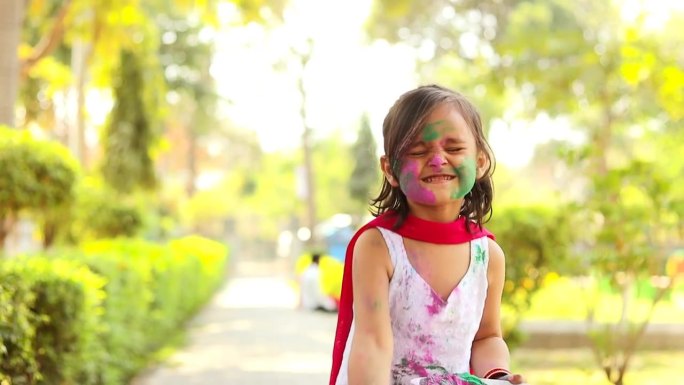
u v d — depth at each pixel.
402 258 2.65
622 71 14.38
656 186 8.05
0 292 4.91
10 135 9.52
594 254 8.37
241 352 12.26
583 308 14.39
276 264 54.00
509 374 2.72
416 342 2.66
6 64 10.17
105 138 20.16
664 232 8.36
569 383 9.23
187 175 54.09
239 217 69.94
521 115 27.17
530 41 16.36
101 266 8.17
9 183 9.27
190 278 18.39
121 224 15.98
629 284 10.87
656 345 11.80
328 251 34.25
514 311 9.78
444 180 2.59
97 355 7.45
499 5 28.92
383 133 2.72
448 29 30.08
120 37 15.19
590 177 8.46
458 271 2.69
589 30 25.44
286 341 13.84
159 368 10.50
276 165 62.81
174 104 38.97
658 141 22.61
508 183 42.12
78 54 19.05
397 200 2.71
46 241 13.12
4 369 5.23
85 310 6.60
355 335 2.61
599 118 26.08
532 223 9.09
